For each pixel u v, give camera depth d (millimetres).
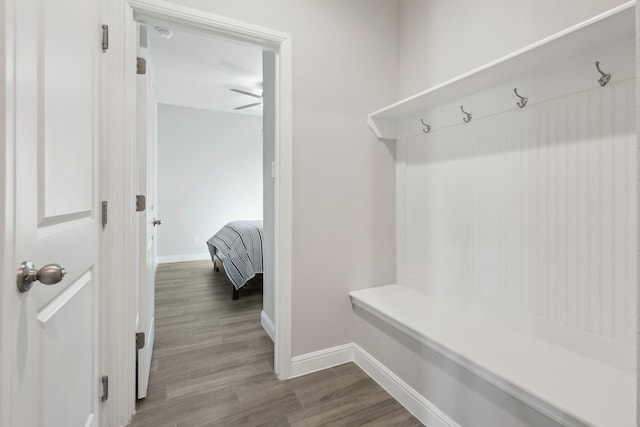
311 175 1854
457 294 1746
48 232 770
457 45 1730
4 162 565
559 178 1293
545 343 1327
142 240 1603
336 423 1445
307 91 1827
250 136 5719
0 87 555
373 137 2064
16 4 606
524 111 1412
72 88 938
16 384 611
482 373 1166
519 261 1444
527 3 1394
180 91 4418
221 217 5539
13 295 597
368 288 2064
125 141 1388
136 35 1461
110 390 1383
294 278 1817
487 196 1583
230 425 1430
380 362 1770
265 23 1695
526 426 1050
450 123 1765
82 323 1036
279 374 1801
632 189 1085
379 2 2066
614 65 1112
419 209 1998
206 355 2078
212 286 3738
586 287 1213
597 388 1009
